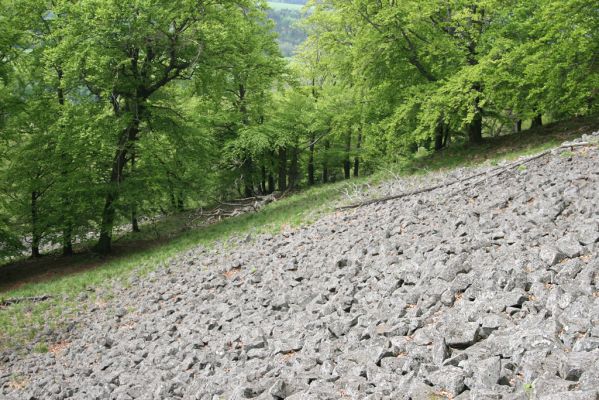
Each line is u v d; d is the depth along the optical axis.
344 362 5.61
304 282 10.18
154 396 6.88
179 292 12.97
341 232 13.69
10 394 9.31
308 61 35.56
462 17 19.97
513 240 7.79
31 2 21.34
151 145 20.88
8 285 20.03
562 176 11.27
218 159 30.02
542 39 17.98
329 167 41.66
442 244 8.91
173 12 19.89
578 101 18.56
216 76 23.36
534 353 4.30
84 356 10.39
